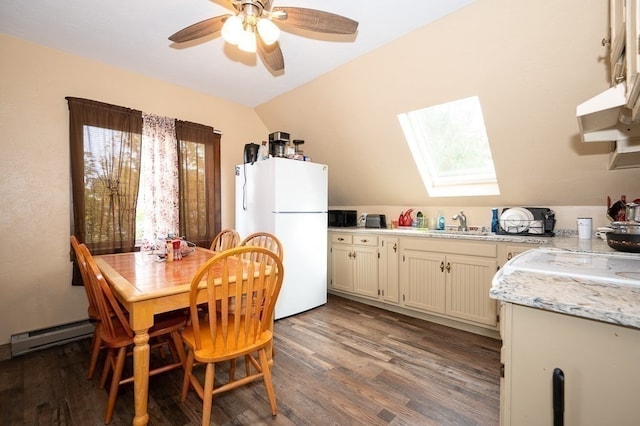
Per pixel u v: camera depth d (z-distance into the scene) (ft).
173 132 9.71
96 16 6.43
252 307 5.36
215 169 10.79
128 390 5.72
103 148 8.23
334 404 5.22
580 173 7.55
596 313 2.18
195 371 6.36
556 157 7.55
